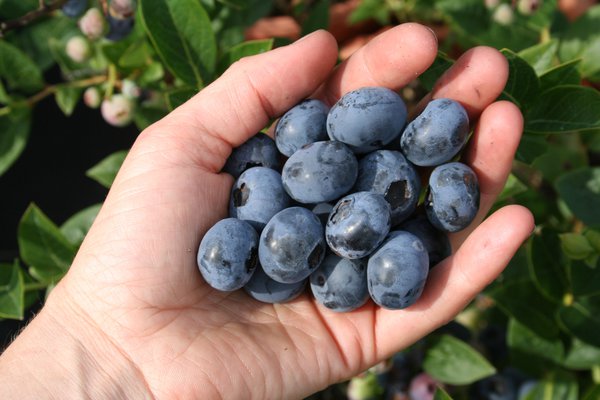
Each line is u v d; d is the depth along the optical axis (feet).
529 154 1.06
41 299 1.22
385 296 0.86
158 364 0.91
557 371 1.15
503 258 0.89
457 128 0.88
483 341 1.30
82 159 1.70
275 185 0.93
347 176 0.88
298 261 0.87
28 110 1.26
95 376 0.91
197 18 1.07
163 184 0.94
